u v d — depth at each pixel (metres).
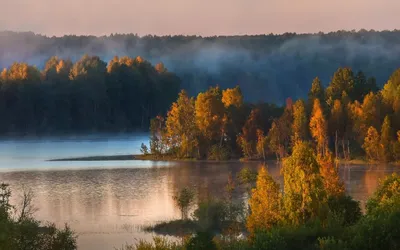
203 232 83.44
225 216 123.19
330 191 107.69
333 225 85.88
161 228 125.88
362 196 156.00
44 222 133.50
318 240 79.69
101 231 124.06
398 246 76.38
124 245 110.75
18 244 77.19
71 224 131.75
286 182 100.06
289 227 85.38
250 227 101.00
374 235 77.12
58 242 84.00
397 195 92.00
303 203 97.38
